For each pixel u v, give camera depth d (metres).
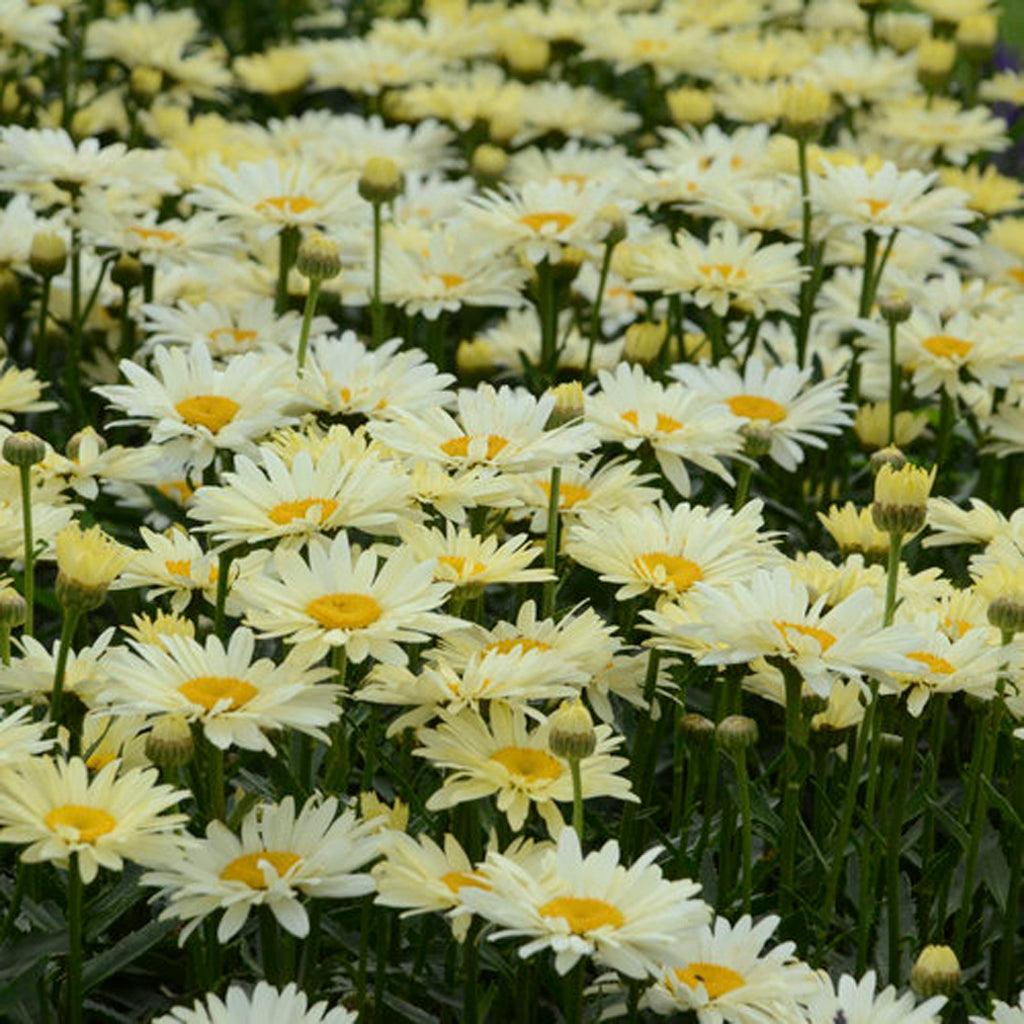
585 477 5.80
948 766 6.62
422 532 5.00
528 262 8.45
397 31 12.12
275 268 8.58
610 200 8.07
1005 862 5.33
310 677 4.42
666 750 6.30
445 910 4.68
